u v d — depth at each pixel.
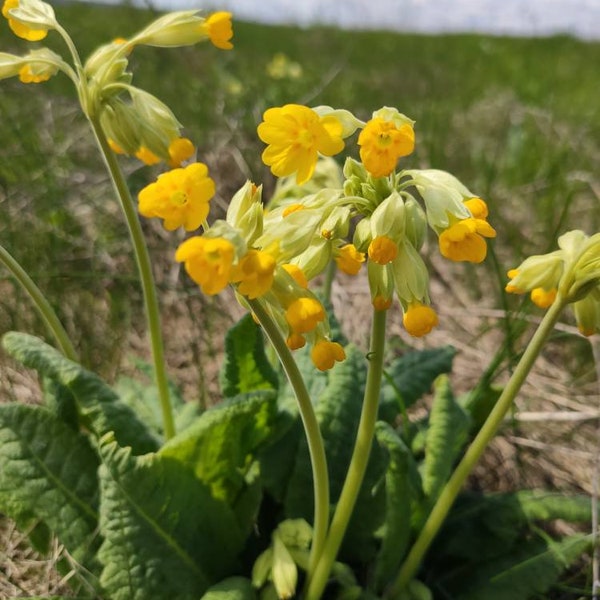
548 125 0.41
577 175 0.31
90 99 0.14
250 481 0.16
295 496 0.16
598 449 0.19
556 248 0.28
